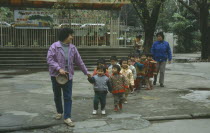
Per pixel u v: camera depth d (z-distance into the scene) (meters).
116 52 18.48
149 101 7.53
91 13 20.84
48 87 9.75
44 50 17.44
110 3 19.05
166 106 6.95
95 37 20.25
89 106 6.97
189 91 9.03
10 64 16.12
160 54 9.89
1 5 19.72
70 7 19.14
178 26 34.16
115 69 6.47
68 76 5.43
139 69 8.92
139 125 5.45
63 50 5.45
